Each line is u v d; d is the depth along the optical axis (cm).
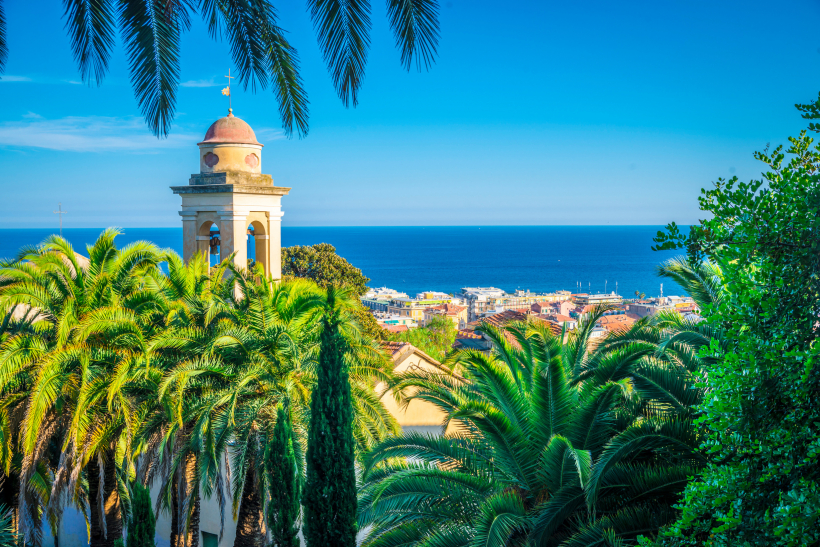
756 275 511
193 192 2183
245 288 1591
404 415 2066
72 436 1476
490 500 916
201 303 1692
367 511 1091
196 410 1477
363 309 4281
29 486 1606
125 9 552
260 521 1520
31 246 1697
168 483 1475
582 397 1031
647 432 854
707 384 539
